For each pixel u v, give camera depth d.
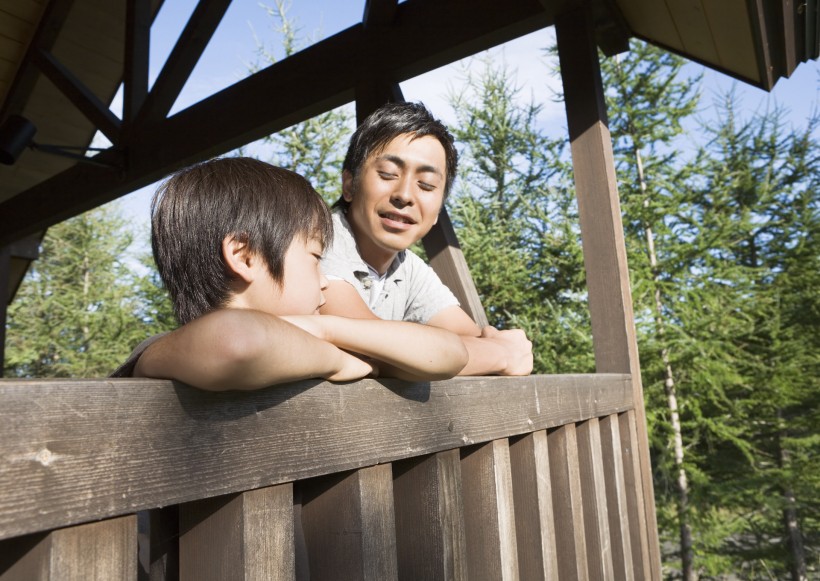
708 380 8.72
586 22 2.61
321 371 0.82
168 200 0.94
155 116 3.99
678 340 8.69
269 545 0.77
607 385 2.19
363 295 1.68
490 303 9.89
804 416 9.34
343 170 1.72
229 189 0.91
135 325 13.34
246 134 3.46
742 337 9.32
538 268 9.70
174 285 0.93
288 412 0.81
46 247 14.73
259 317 0.72
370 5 2.88
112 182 4.30
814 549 9.80
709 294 8.98
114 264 14.88
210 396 0.71
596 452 2.00
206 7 3.79
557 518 1.72
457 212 10.36
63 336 14.02
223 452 0.71
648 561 2.41
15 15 4.94
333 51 3.09
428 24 2.81
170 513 0.82
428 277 1.92
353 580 0.92
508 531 1.34
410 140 1.60
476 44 2.72
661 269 9.38
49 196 4.89
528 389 1.52
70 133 6.19
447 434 1.15
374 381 0.97
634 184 10.05
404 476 1.14
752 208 9.62
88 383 0.59
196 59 3.94
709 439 9.23
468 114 10.80
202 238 0.90
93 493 0.58
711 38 3.04
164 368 0.69
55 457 0.55
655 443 9.04
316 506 0.96
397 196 1.60
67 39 5.49
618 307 2.51
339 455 0.88
